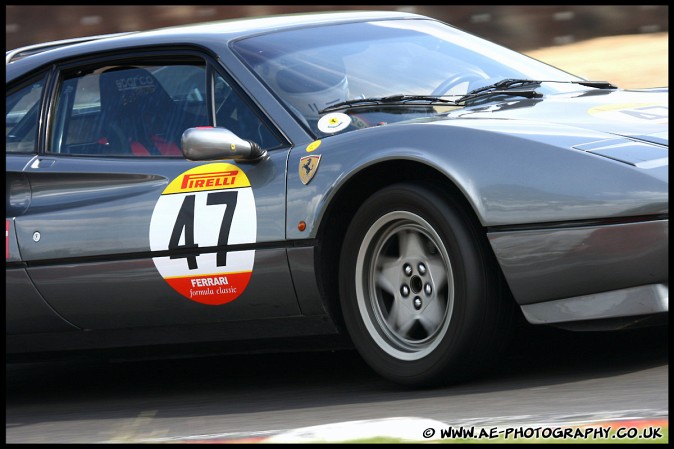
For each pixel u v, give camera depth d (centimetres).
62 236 1695
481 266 1394
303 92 1628
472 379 1475
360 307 1491
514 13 4819
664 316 1337
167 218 1612
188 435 1319
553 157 1370
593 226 1334
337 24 1817
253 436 1215
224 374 1866
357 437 1138
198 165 1623
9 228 1741
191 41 1733
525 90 1697
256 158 1564
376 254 1484
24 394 1984
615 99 1641
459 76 1738
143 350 1711
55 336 1767
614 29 4744
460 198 1411
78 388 1967
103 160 1722
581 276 1352
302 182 1513
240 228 1549
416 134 1452
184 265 1598
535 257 1363
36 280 1723
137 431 1411
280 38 1742
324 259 1516
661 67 4081
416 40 1816
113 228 1653
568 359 1543
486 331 1403
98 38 1956
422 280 1452
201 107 1681
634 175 1331
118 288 1659
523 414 1230
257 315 1576
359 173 1475
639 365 1452
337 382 1642
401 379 1459
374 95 1638
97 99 1781
